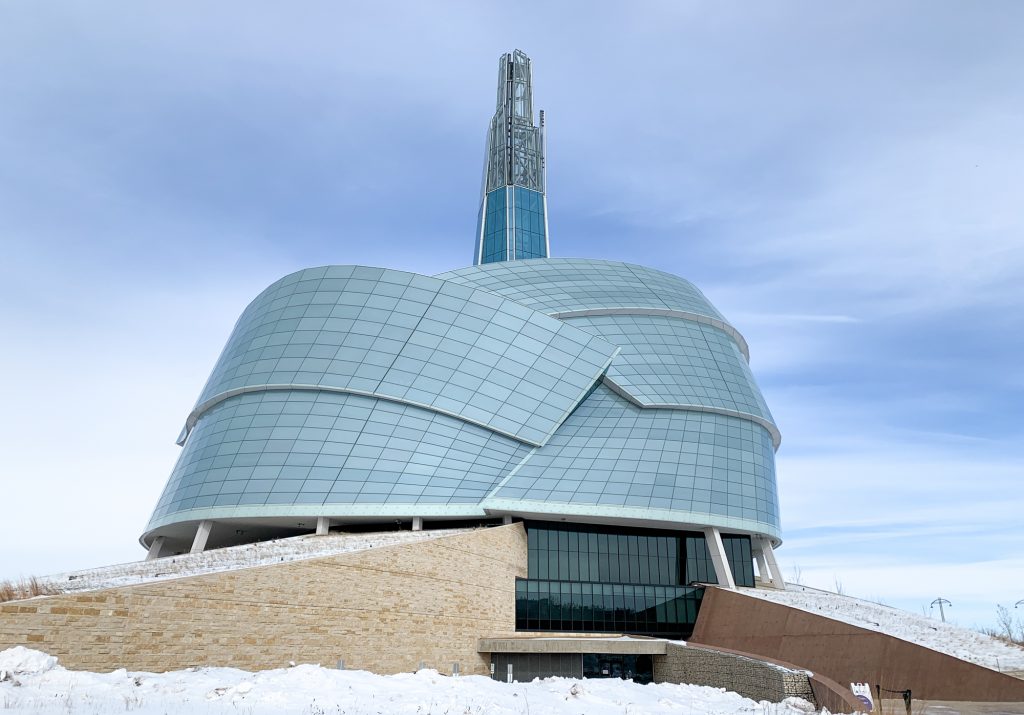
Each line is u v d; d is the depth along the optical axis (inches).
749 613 1779.0
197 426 2429.9
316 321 2330.2
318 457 2085.4
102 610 858.8
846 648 1477.6
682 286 2829.7
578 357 2368.4
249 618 1041.5
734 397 2455.7
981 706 1212.5
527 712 857.5
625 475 2134.6
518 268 2736.2
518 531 1939.0
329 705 773.9
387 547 1337.4
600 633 1931.6
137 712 652.1
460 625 1536.7
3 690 679.1
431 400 2183.8
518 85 5123.0
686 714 970.7
